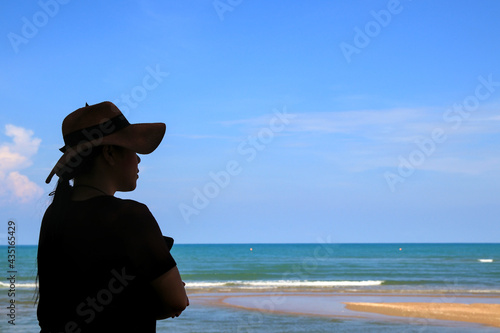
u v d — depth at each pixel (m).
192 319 14.35
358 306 17.61
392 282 33.47
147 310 1.42
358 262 66.88
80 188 1.53
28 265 52.97
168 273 1.42
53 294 1.46
